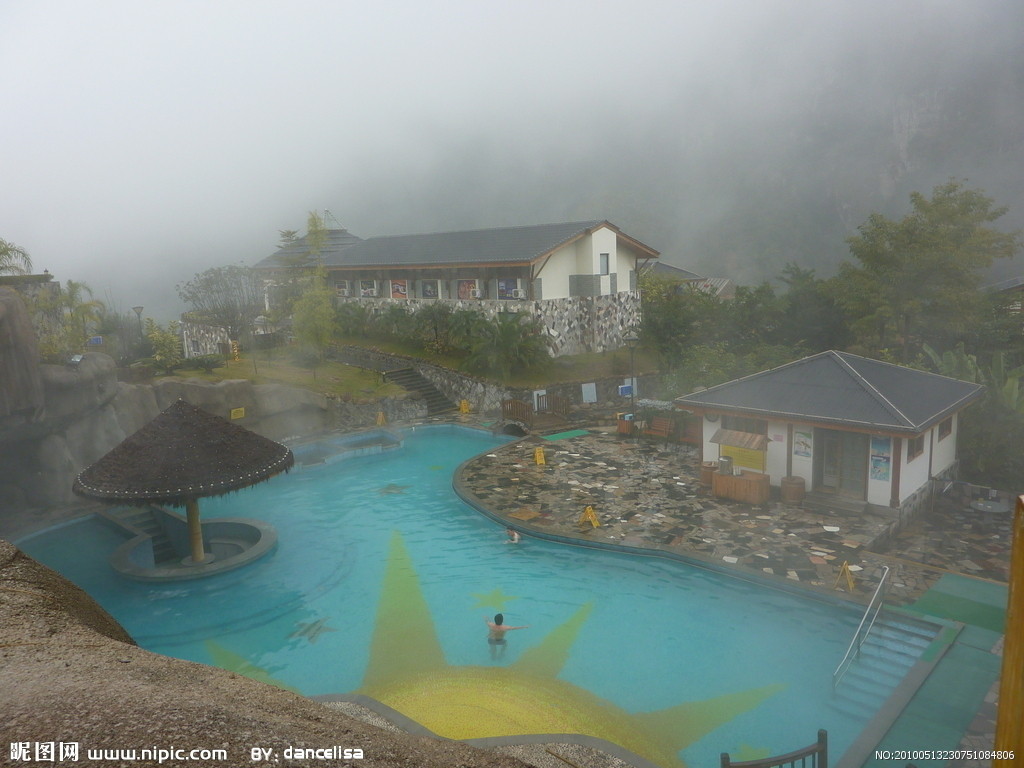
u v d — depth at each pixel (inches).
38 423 927.0
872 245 1337.4
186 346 2155.5
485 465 1163.3
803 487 909.8
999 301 1450.5
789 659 581.0
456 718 514.9
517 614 681.6
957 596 654.5
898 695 502.6
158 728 57.9
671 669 574.6
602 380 1579.7
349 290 2166.6
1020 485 951.6
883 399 862.5
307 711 76.2
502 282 1720.0
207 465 775.7
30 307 1114.1
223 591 751.7
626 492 995.9
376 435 1402.6
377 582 765.3
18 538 888.9
